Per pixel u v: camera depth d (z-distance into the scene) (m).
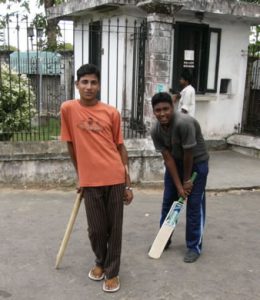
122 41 7.94
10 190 5.86
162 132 3.73
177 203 3.97
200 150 3.82
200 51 8.66
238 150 9.19
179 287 3.46
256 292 3.41
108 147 3.26
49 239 4.33
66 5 9.24
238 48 9.18
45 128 7.80
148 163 6.33
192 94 7.30
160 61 5.98
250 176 7.17
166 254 4.07
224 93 9.27
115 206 3.29
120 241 3.35
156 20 5.86
